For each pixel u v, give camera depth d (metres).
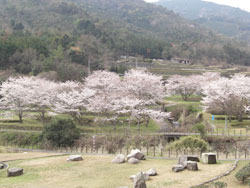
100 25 157.00
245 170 17.03
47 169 22.12
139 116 46.78
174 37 187.00
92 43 118.75
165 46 150.62
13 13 150.50
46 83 55.31
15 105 51.22
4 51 87.56
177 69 109.31
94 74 67.38
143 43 145.38
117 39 144.00
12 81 58.81
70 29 139.88
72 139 36.84
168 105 61.91
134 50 141.38
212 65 132.62
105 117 51.00
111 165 22.73
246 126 44.06
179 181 17.73
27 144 40.78
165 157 27.14
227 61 142.12
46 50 97.56
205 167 21.11
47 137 37.31
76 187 17.36
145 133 41.53
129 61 124.69
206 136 38.00
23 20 145.12
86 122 49.88
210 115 51.53
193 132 41.75
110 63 113.00
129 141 35.91
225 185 16.08
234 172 19.27
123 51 137.25
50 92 52.31
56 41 109.62
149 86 50.19
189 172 19.77
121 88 51.00
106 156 26.55
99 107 46.75
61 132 36.91
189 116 53.91
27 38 103.25
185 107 59.00
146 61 126.50
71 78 73.88
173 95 81.94
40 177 19.98
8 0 169.38
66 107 49.81
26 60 87.44
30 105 55.12
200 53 146.38
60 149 35.75
